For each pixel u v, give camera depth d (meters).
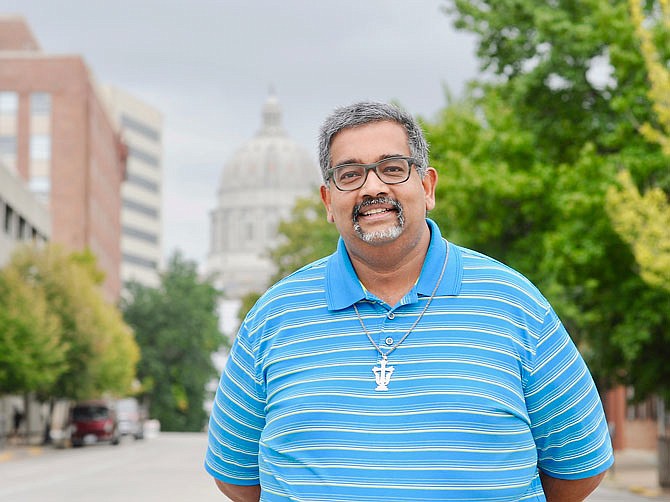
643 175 24.06
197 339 106.25
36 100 89.38
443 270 3.57
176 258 111.62
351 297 3.55
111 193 107.44
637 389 25.88
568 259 23.78
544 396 3.55
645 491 22.34
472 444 3.36
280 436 3.50
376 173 3.60
